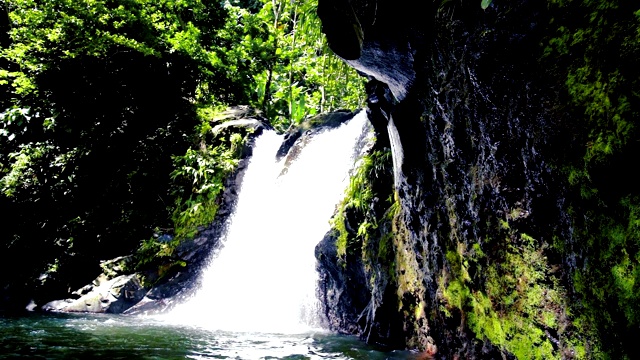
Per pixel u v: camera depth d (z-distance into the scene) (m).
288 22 14.05
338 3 3.20
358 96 10.05
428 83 3.00
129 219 9.41
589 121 1.59
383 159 5.02
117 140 10.72
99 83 10.67
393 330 4.38
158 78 11.28
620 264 1.50
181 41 10.72
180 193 9.45
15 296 8.41
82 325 5.64
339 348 4.16
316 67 12.34
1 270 8.94
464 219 2.81
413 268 4.04
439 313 3.46
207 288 8.56
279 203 8.30
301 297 6.53
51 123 10.37
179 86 11.66
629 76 1.42
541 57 1.84
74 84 10.55
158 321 6.50
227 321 6.61
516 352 2.29
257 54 12.78
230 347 4.14
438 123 2.98
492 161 2.31
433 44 2.73
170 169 10.12
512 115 2.07
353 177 5.57
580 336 1.77
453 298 3.14
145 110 11.21
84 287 8.39
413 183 3.70
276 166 9.32
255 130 9.92
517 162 2.11
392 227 4.64
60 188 9.87
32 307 8.23
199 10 11.89
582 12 1.64
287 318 6.79
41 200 9.74
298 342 4.51
